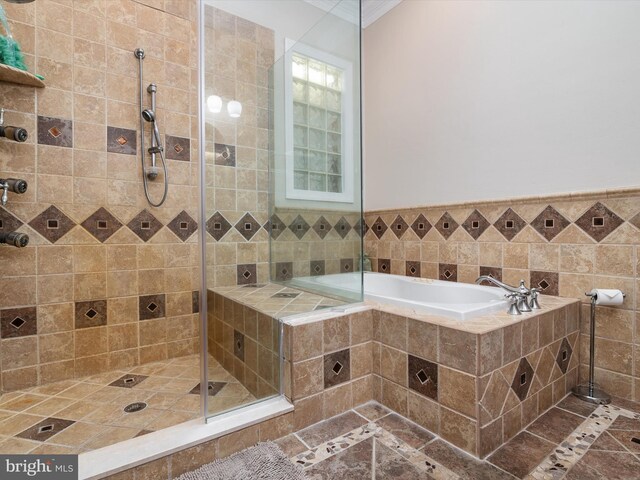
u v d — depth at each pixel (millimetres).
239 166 1682
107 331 1913
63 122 1775
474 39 2084
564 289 1688
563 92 1691
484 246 2025
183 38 2133
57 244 1772
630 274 1481
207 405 1223
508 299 1516
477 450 1143
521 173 1863
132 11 1962
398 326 1438
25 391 1657
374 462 1126
